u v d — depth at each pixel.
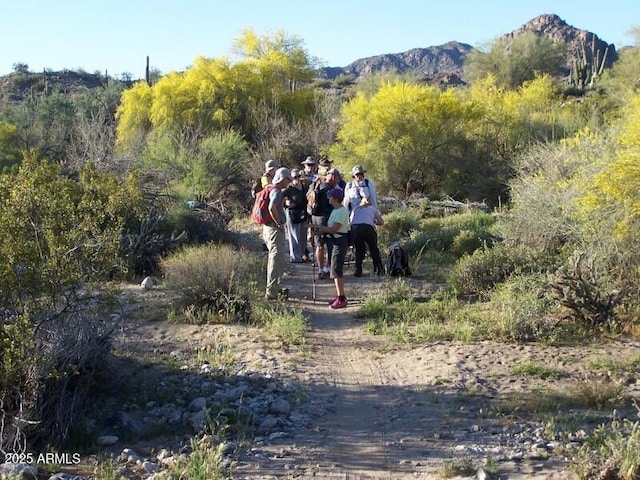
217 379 7.84
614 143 13.14
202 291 10.46
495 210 19.16
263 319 10.05
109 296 7.01
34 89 62.94
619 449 5.37
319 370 8.26
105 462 5.69
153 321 10.14
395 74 49.00
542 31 128.38
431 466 5.75
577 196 11.80
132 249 13.10
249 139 31.06
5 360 6.07
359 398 7.43
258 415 6.89
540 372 7.82
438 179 24.12
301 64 34.31
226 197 22.11
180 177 21.41
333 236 11.23
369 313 10.63
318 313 10.95
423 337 9.21
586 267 9.97
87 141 20.94
